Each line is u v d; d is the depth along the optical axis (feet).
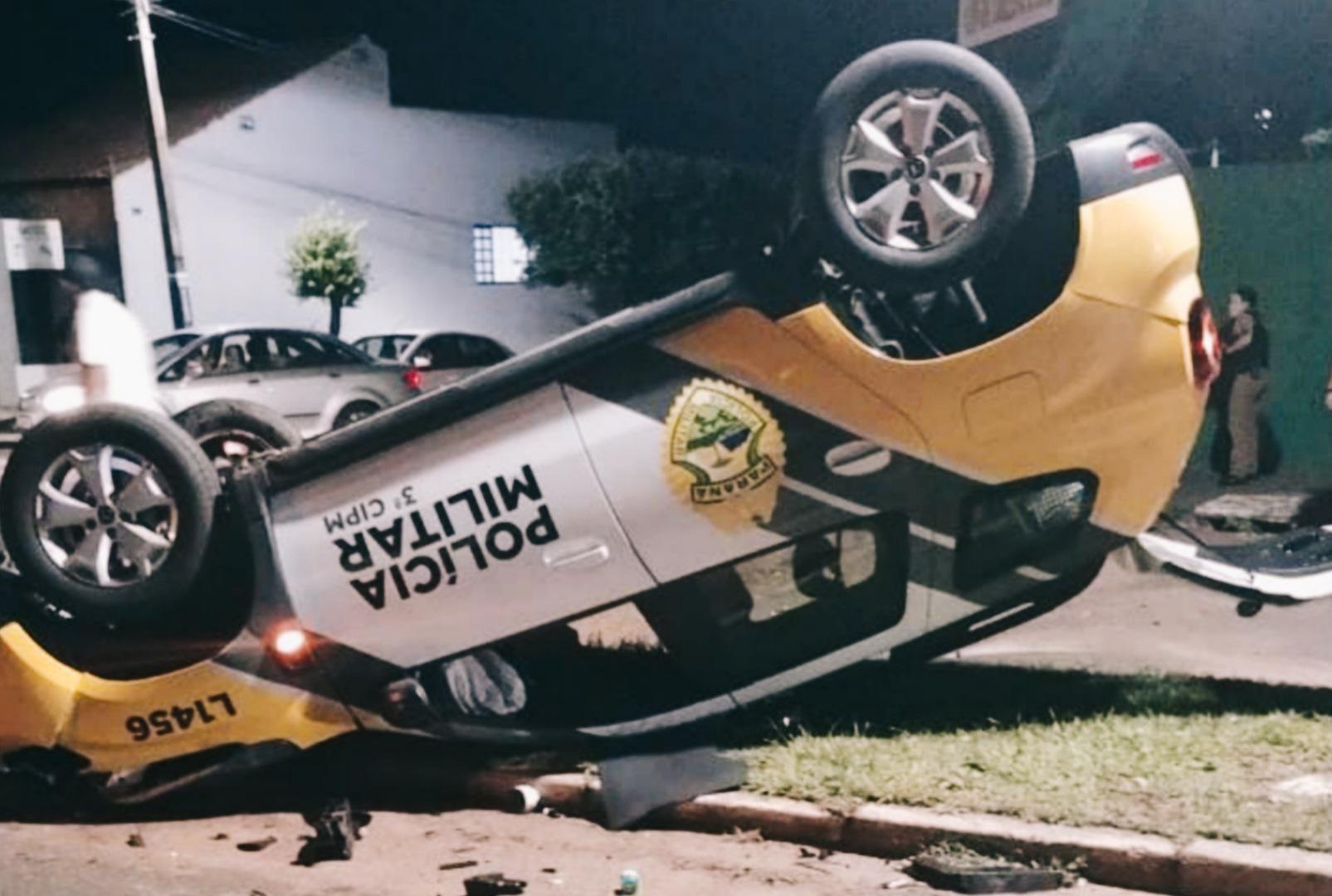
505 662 19.69
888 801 16.98
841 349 17.79
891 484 18.13
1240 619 26.45
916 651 19.84
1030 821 16.15
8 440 56.39
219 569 18.38
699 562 18.28
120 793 18.88
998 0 33.09
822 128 17.30
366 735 20.10
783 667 18.99
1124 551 20.26
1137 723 19.35
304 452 18.22
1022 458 18.01
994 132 17.02
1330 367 37.73
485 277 114.11
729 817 17.40
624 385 17.95
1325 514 34.58
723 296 17.74
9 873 16.99
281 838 17.99
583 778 18.52
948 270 17.22
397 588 18.38
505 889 15.70
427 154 110.93
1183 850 15.05
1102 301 17.66
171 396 50.93
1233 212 38.55
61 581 18.17
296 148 105.91
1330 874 14.33
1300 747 18.16
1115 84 37.06
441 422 18.04
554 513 18.11
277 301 106.22
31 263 92.58
